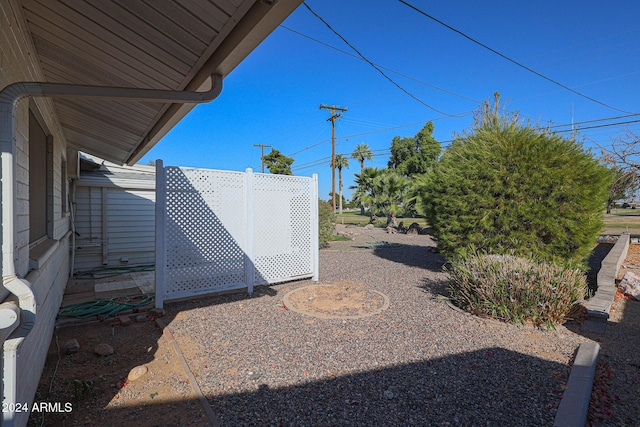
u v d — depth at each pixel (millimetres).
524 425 2184
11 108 1778
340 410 2357
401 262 8727
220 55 2410
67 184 6098
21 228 2299
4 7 1961
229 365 3027
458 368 2963
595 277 6805
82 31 2525
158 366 2998
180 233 4875
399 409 2369
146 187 8141
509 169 5969
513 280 4141
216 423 2197
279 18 1913
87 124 4949
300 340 3578
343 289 5719
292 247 6137
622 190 11219
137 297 5180
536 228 5703
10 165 1713
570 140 5875
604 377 2824
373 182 20594
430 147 37469
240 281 5453
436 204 6902
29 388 2193
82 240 7469
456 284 4891
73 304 4730
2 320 1437
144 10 2105
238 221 5438
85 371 2900
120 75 3225
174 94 2459
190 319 4238
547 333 3781
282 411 2348
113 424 2182
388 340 3572
